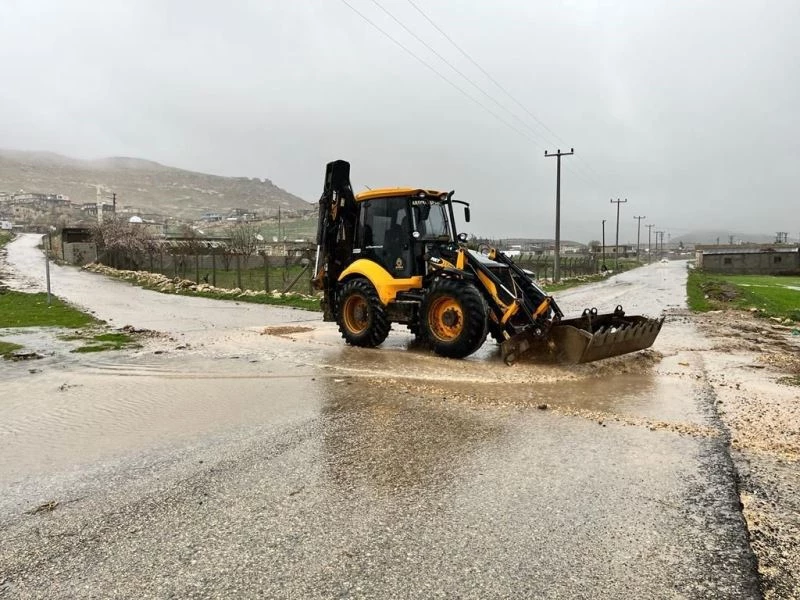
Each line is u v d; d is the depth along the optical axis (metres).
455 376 7.30
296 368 7.92
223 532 3.20
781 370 7.91
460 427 5.15
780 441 4.76
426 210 9.53
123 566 2.87
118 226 49.03
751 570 2.84
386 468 4.16
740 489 3.79
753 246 103.88
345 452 4.50
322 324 13.24
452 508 3.50
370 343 9.68
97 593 2.64
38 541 3.13
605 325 8.69
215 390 6.65
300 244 69.94
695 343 10.51
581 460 4.31
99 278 32.44
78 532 3.23
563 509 3.49
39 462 4.36
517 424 5.25
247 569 2.83
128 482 3.94
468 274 8.45
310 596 2.60
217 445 4.69
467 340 8.17
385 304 9.38
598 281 41.22
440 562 2.89
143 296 21.48
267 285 21.06
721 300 21.77
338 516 3.39
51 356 8.91
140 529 3.25
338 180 10.34
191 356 8.90
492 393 6.42
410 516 3.39
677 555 2.97
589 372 7.56
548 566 2.86
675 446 4.64
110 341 10.40
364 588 2.66
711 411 5.70
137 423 5.35
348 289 9.95
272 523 3.31
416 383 6.91
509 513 3.43
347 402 6.05
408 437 4.87
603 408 5.80
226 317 14.74
